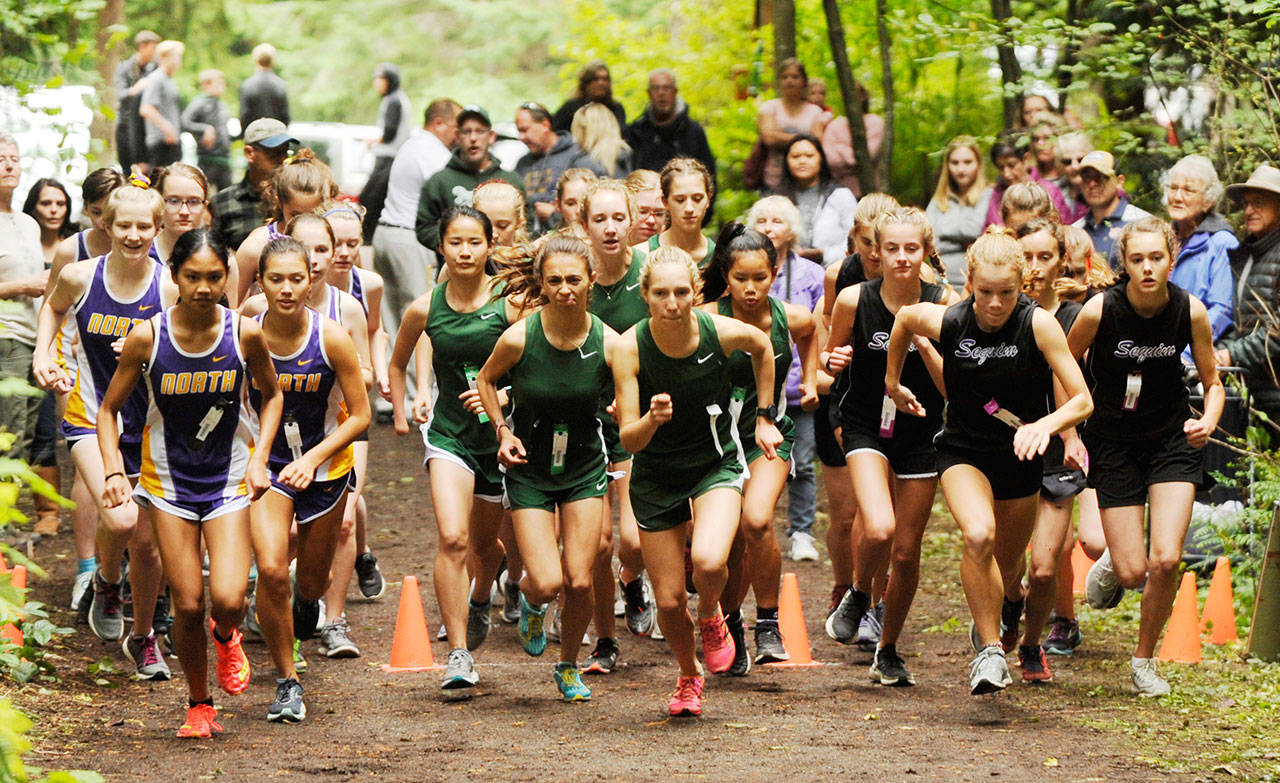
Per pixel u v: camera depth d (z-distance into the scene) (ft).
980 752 35.40
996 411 39.55
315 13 211.00
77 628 48.78
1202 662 46.19
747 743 36.60
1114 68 66.69
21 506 64.85
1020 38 66.59
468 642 46.03
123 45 109.60
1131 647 48.75
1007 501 40.70
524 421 40.11
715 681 44.27
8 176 55.31
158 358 36.27
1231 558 53.78
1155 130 69.72
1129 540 42.16
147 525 42.29
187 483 37.01
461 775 33.71
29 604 42.47
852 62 97.25
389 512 69.31
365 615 53.47
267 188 52.03
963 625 52.19
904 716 39.50
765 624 46.11
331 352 40.22
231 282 47.62
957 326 39.42
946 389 40.19
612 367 39.88
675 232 47.88
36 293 53.93
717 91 102.27
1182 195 55.16
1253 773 33.35
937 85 96.27
